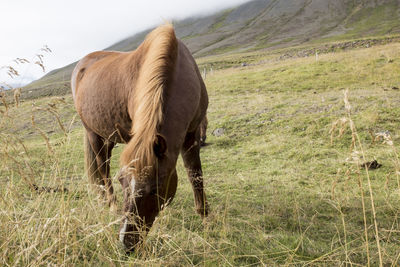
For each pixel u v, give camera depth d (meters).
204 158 6.69
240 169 5.70
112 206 3.31
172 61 2.76
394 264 2.19
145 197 2.23
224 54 71.19
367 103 8.75
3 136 2.20
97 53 4.53
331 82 13.88
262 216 3.40
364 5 96.56
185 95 2.82
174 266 2.32
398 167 2.03
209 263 2.35
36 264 1.88
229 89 15.82
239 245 2.70
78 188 2.69
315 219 3.33
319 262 2.41
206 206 3.42
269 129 8.27
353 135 1.78
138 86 2.72
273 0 133.75
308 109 9.31
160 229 2.40
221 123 9.24
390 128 6.81
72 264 2.06
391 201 3.59
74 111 12.81
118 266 2.27
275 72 18.66
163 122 2.43
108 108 3.37
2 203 2.36
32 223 2.28
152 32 3.16
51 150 2.53
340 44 32.06
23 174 2.31
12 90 2.24
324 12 101.31
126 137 2.36
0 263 1.91
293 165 5.59
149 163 2.18
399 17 76.94
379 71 14.20
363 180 4.46
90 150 3.92
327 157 5.84
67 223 2.08
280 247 2.65
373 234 2.86
